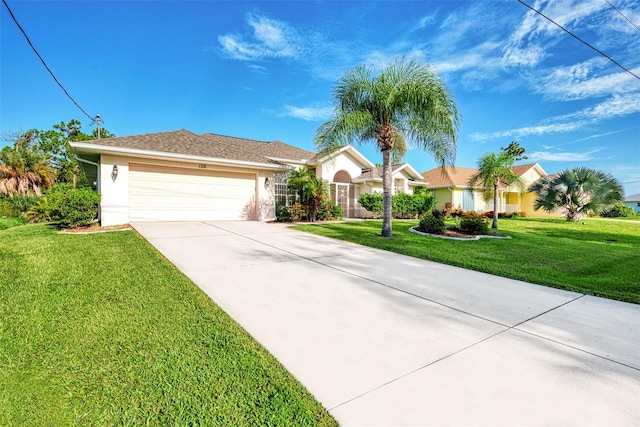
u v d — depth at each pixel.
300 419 2.12
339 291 4.82
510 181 15.53
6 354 2.79
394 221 17.91
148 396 2.31
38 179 23.84
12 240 7.64
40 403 2.22
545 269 6.89
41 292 4.25
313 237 10.14
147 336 3.18
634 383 2.59
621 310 4.37
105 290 4.41
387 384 2.51
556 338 3.43
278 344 3.13
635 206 44.22
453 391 2.43
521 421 2.12
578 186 21.08
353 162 20.80
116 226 10.18
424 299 4.61
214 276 5.36
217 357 2.85
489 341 3.31
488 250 9.10
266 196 14.11
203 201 12.66
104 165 10.41
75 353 2.84
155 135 12.71
